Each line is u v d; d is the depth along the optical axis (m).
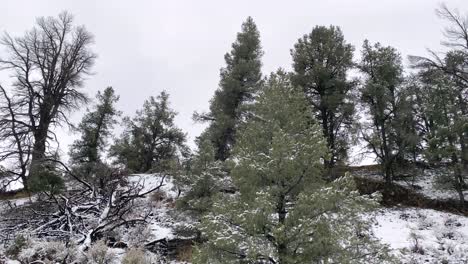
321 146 8.40
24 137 24.95
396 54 25.89
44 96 28.36
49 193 18.08
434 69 27.20
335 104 24.64
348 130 24.45
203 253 8.09
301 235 7.54
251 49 29.59
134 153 31.81
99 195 18.91
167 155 32.31
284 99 9.60
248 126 9.66
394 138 23.84
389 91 24.78
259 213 7.61
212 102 27.61
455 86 23.94
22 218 16.19
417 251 13.99
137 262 11.26
